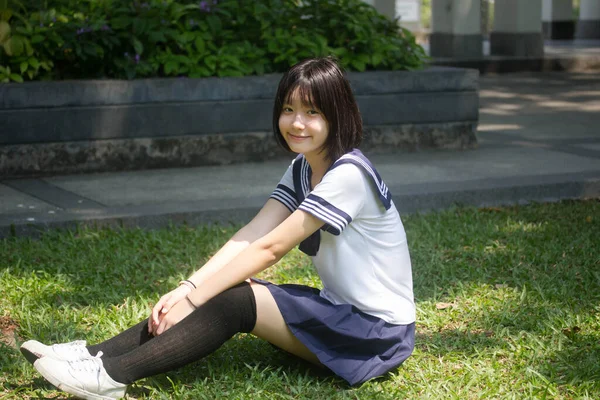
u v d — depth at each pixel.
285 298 3.07
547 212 5.99
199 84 7.26
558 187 6.46
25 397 3.10
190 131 7.30
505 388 3.17
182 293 3.08
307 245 3.12
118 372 2.90
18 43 6.84
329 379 3.26
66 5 7.65
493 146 8.38
